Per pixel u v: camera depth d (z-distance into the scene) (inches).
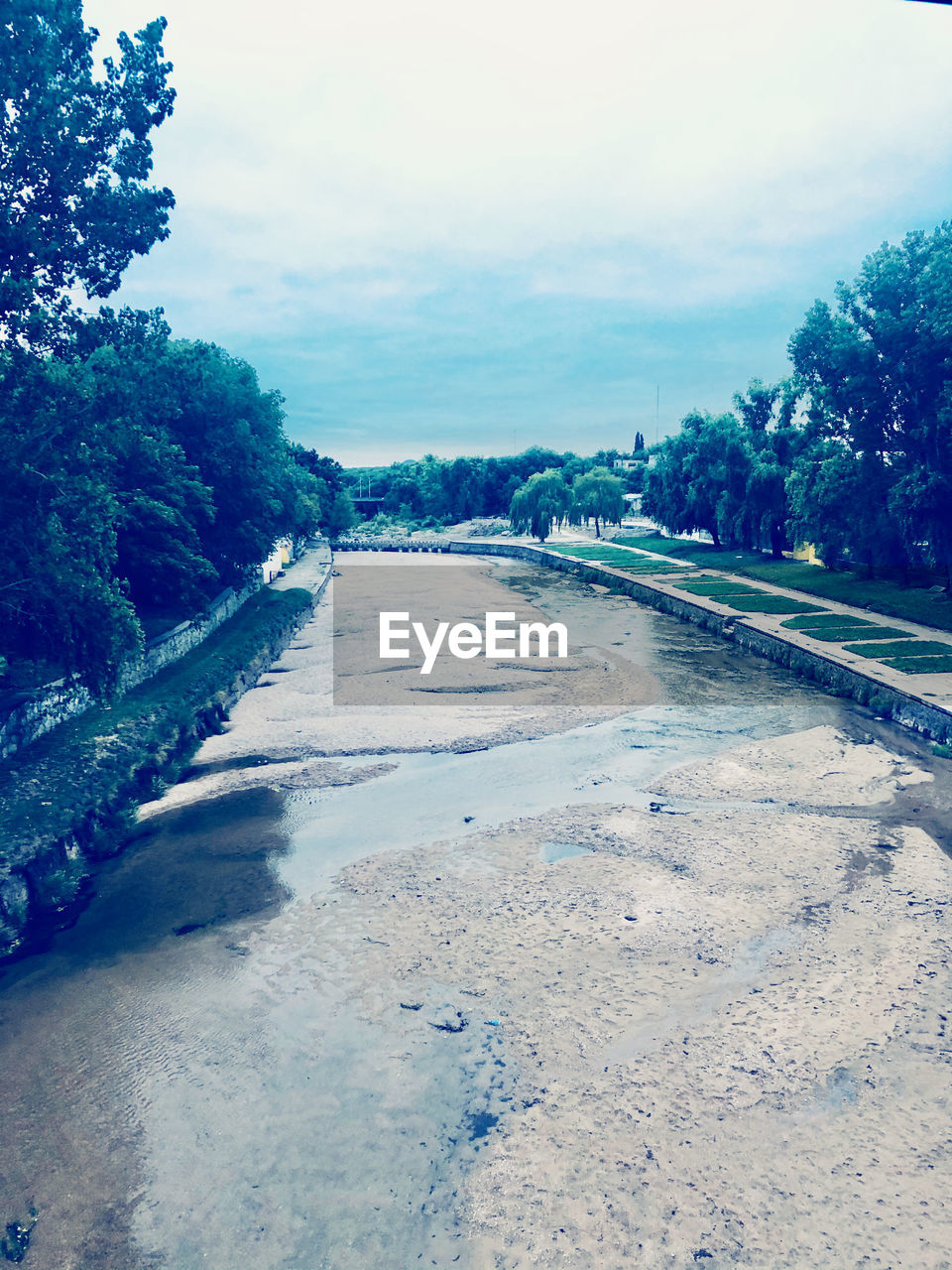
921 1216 393.7
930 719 1159.0
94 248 885.8
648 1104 467.8
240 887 740.7
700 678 1534.2
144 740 1042.1
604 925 661.3
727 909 685.3
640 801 935.7
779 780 997.8
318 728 1226.0
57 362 847.7
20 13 771.4
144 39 859.4
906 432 1925.4
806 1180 416.2
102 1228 399.2
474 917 677.9
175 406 1396.4
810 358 2102.6
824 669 1480.1
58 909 708.7
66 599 812.6
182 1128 460.1
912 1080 482.6
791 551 2957.7
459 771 1041.5
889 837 828.0
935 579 2082.9
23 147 801.6
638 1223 393.4
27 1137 455.5
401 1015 552.7
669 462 3567.9
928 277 1822.1
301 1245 388.2
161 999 576.4
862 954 615.5
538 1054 511.2
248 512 1822.1
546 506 4589.1
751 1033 526.3
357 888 732.7
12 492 749.9
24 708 954.1
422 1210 405.1
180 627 1509.6
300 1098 480.1
